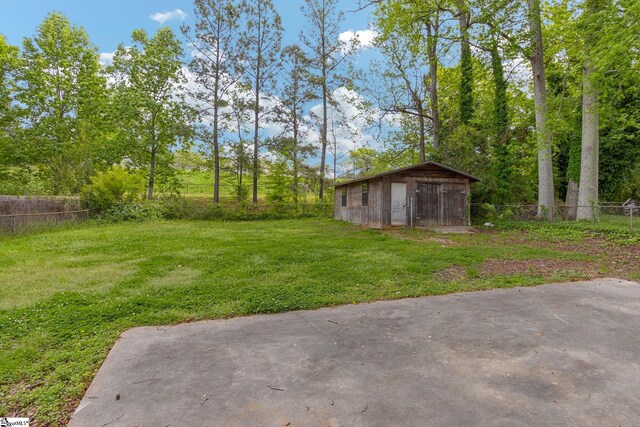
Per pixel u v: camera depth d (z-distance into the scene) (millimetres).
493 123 17578
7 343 3340
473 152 16969
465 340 3387
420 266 6641
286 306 4465
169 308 4391
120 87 22391
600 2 10211
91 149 19484
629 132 18500
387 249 8641
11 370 2834
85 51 23812
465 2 13344
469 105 18500
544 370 2783
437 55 16703
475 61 15727
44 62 22391
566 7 13812
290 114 24375
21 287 5191
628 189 22703
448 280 5789
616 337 3449
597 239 9664
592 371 2766
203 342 3391
